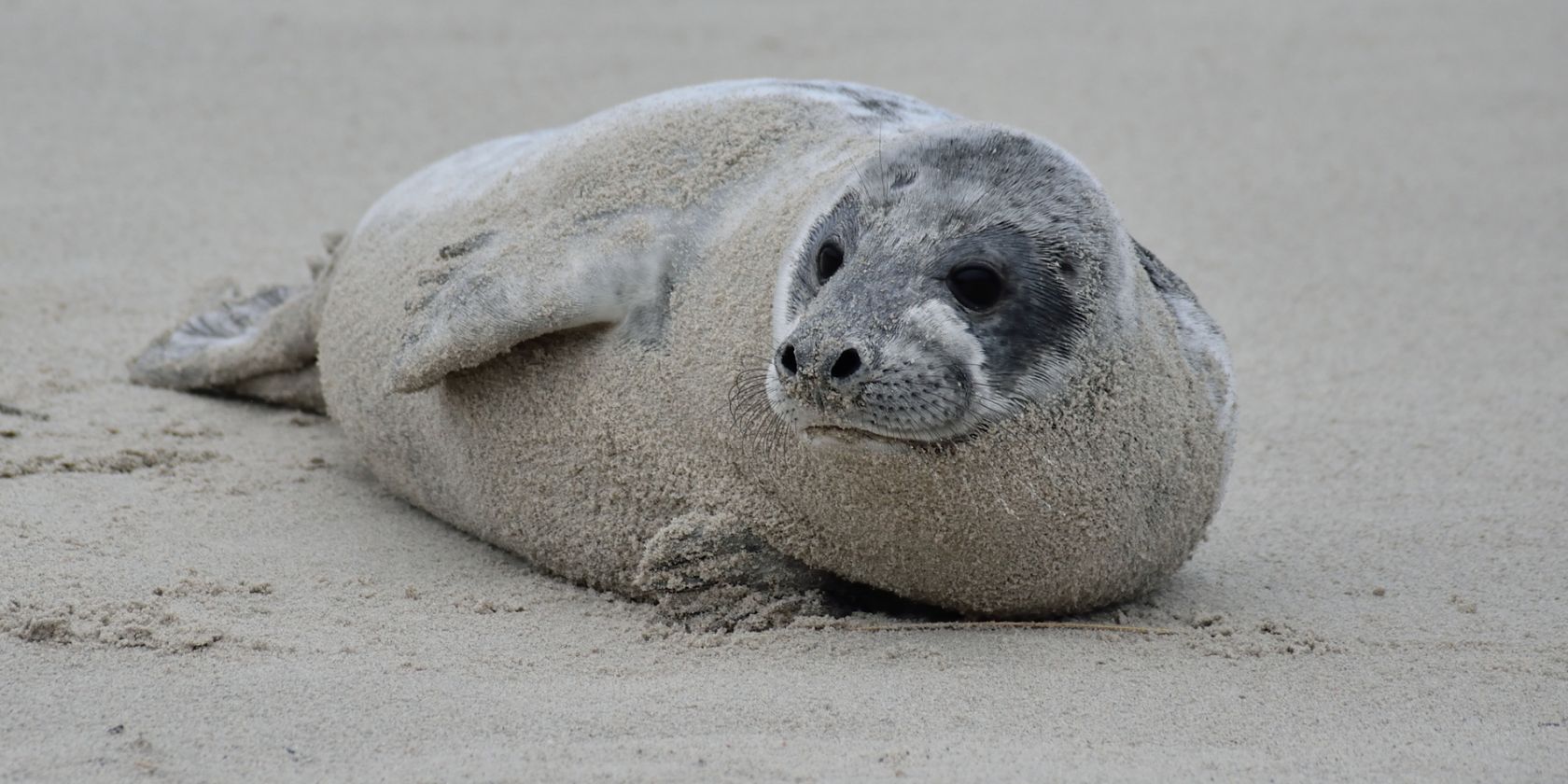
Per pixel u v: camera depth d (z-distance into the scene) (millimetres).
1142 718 14992
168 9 51125
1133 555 17391
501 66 47125
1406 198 38000
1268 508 22344
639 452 18047
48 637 15812
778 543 17500
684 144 19719
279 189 36438
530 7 54281
